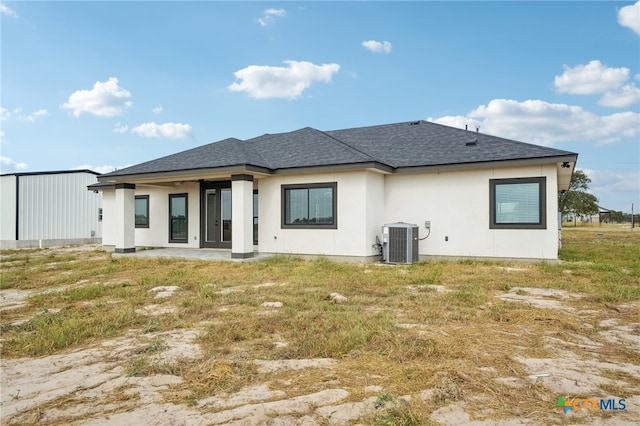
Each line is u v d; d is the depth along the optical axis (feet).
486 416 8.27
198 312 18.07
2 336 14.96
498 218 34.83
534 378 10.25
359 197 35.99
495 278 26.22
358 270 30.71
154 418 8.33
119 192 44.75
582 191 166.09
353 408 8.60
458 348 12.47
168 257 40.06
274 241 40.06
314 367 11.23
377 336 13.65
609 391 9.50
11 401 9.36
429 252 37.47
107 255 45.50
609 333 14.49
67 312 18.26
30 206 67.41
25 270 34.19
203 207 48.32
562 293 21.80
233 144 44.14
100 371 11.19
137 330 15.40
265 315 17.02
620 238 77.66
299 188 38.81
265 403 8.96
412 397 9.15
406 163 38.24
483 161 34.22
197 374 10.73
